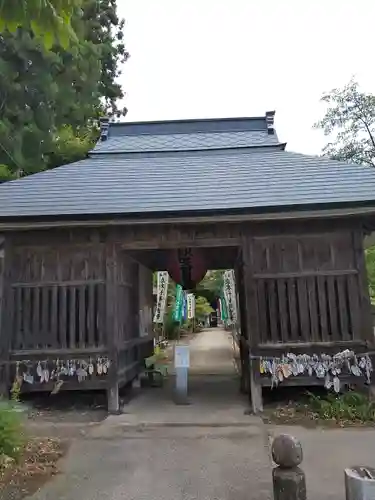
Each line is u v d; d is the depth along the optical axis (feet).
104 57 73.20
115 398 24.11
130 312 30.53
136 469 15.81
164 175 29.78
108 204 24.86
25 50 47.37
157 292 55.16
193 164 32.04
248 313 24.31
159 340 66.18
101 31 71.15
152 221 23.82
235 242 25.02
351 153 74.69
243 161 32.12
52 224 23.95
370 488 10.12
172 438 19.40
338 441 18.58
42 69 50.42
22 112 51.11
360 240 24.41
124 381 27.25
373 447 17.81
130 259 30.81
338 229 24.68
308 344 23.79
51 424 21.86
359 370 23.38
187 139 38.34
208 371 40.55
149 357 38.58
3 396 23.81
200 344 73.72
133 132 40.52
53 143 57.41
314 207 23.12
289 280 24.50
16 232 25.36
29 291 25.16
